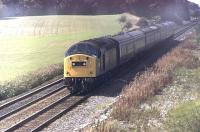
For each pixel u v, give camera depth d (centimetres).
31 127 2178
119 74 3844
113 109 2358
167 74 3416
